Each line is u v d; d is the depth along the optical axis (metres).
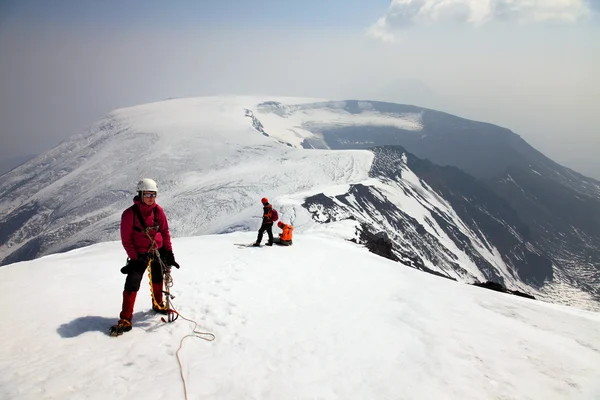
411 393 4.25
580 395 4.48
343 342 5.52
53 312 5.68
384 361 5.00
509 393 4.43
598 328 7.10
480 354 5.37
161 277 5.80
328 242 16.88
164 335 5.24
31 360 4.27
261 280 8.61
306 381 4.38
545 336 6.37
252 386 4.19
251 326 5.88
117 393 3.83
